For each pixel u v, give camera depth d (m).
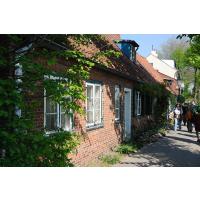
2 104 4.93
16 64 5.59
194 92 64.25
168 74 60.69
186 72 69.38
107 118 14.62
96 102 13.32
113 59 16.53
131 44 22.55
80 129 11.48
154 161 13.06
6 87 5.10
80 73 6.06
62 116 10.14
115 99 15.96
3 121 5.23
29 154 5.27
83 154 11.70
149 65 35.84
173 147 17.23
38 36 5.90
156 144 18.28
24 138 5.25
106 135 14.47
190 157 14.26
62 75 5.86
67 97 5.93
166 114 32.50
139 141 18.39
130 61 22.27
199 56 12.48
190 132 26.25
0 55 5.20
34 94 6.01
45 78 5.69
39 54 5.88
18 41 5.66
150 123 24.78
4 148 5.20
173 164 12.55
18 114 5.43
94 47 12.77
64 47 7.55
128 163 12.44
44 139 5.48
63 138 5.82
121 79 16.86
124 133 17.59
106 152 14.39
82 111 5.97
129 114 18.77
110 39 20.89
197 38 12.23
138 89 20.38
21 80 5.52
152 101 26.48
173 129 28.39
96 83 13.02
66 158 5.96
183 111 32.50
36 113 8.41
